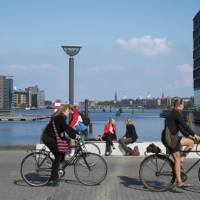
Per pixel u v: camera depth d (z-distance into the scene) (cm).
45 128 1113
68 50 2178
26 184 1153
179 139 1049
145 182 1070
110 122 1931
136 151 1870
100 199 972
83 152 1137
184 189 1080
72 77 2195
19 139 4947
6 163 1567
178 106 1045
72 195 1015
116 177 1261
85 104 2930
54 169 1110
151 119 13325
